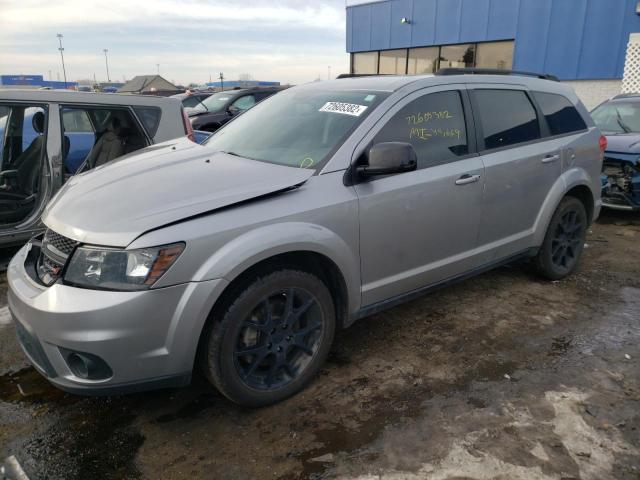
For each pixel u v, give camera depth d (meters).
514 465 2.25
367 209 2.82
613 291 4.21
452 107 3.38
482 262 3.66
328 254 2.67
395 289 3.13
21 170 4.43
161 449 2.39
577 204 4.32
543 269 4.27
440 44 16.47
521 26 14.23
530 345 3.33
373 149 2.69
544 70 13.98
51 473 2.24
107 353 2.16
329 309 2.80
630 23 12.26
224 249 2.31
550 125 4.07
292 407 2.69
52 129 4.21
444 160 3.25
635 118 7.09
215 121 11.19
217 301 2.40
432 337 3.44
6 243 4.09
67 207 2.56
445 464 2.26
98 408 2.71
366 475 2.20
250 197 2.46
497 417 2.58
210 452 2.37
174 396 2.80
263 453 2.35
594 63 13.04
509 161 3.61
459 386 2.87
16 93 4.09
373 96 3.15
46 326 2.20
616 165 6.20
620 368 3.05
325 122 3.11
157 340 2.23
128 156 3.38
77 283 2.22
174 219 2.26
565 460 2.28
